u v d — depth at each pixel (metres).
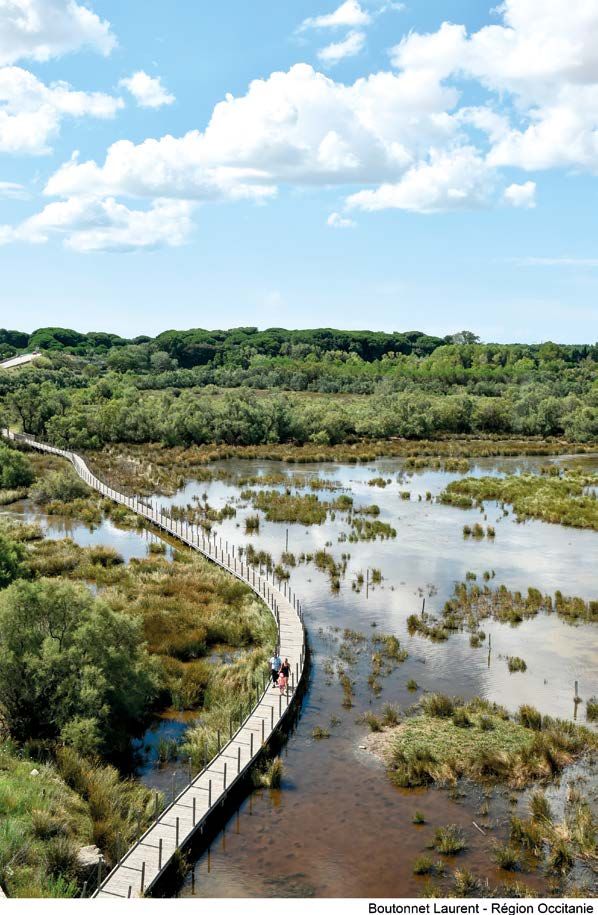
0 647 23.02
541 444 104.25
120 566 42.62
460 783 21.81
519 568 44.34
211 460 87.88
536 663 30.55
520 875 17.72
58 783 19.73
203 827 19.23
